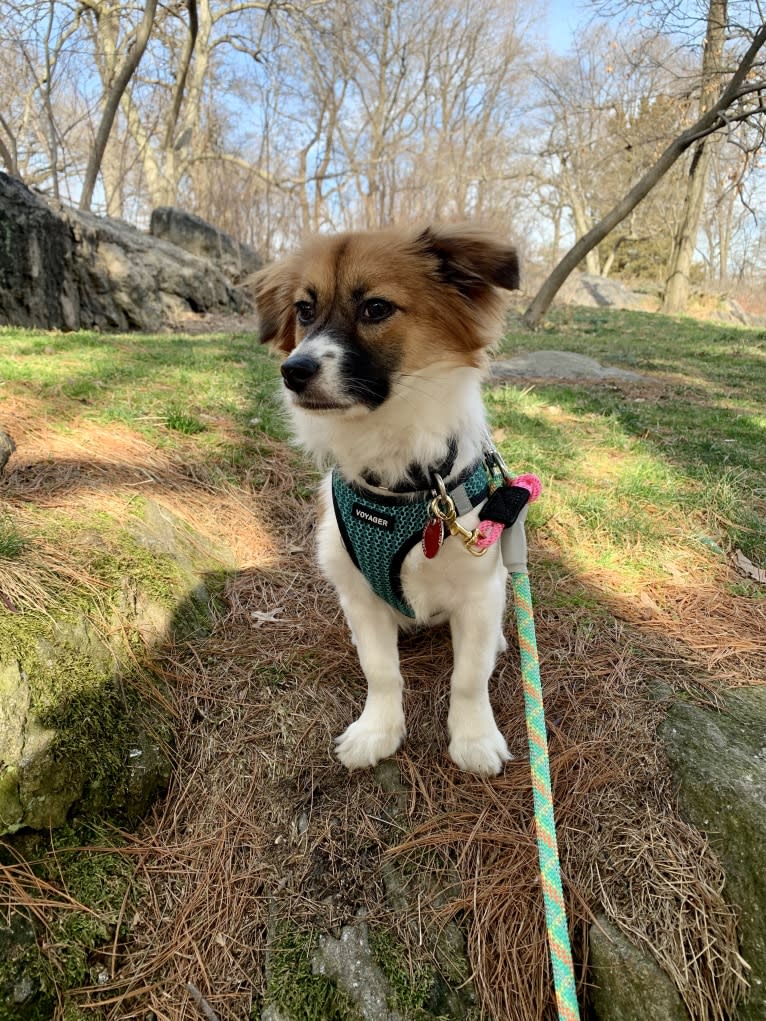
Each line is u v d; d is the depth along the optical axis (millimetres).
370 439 473
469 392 495
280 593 678
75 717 467
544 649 602
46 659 473
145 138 4180
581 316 3510
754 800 442
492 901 445
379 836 477
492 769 502
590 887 442
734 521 793
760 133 2562
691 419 1202
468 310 489
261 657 594
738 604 662
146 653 548
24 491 659
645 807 466
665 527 788
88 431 864
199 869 468
